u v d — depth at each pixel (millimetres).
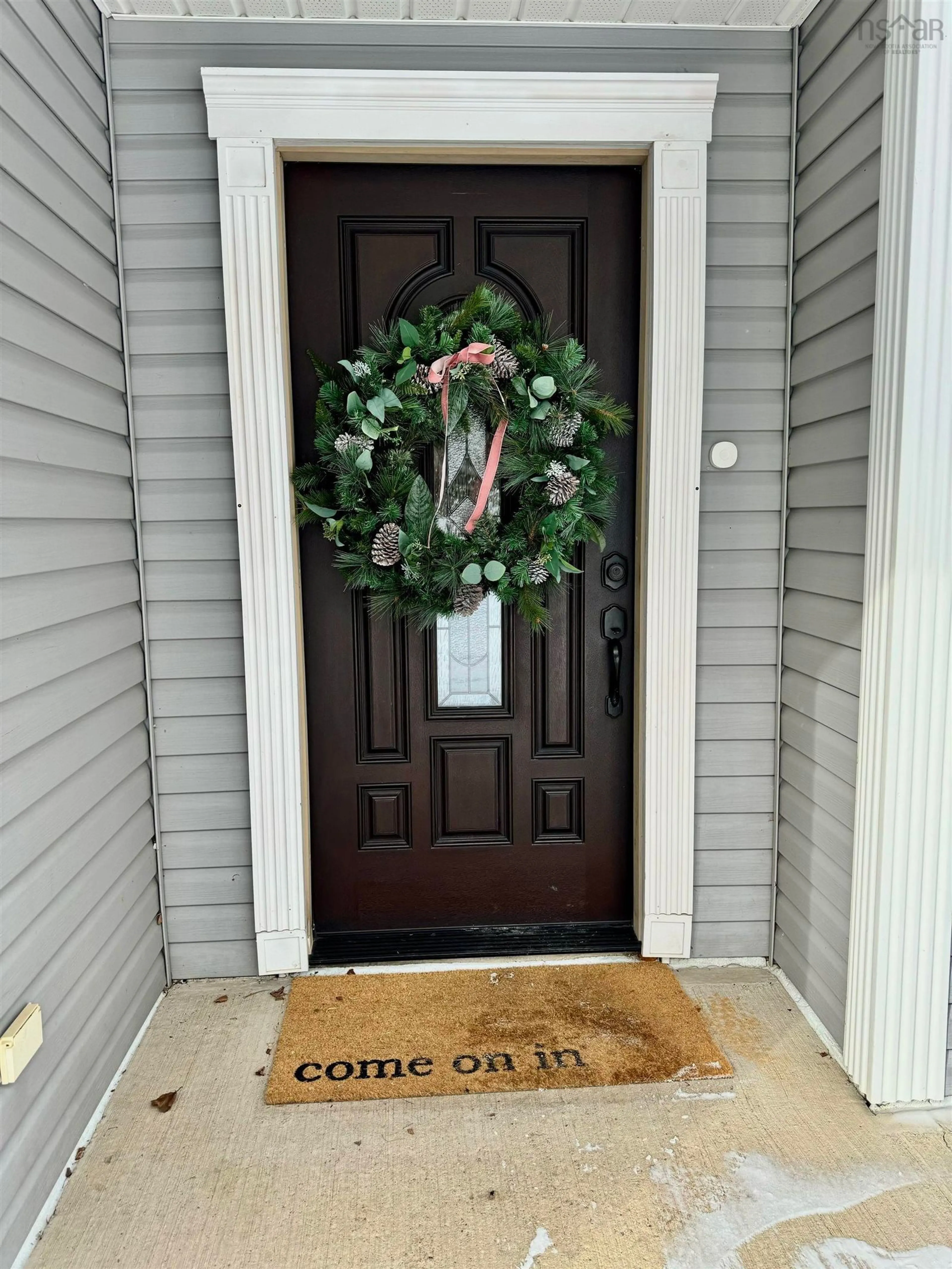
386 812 2316
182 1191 1518
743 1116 1698
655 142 2012
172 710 2135
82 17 1816
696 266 2053
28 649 1464
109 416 1916
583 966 2232
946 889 1672
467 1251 1389
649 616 2158
